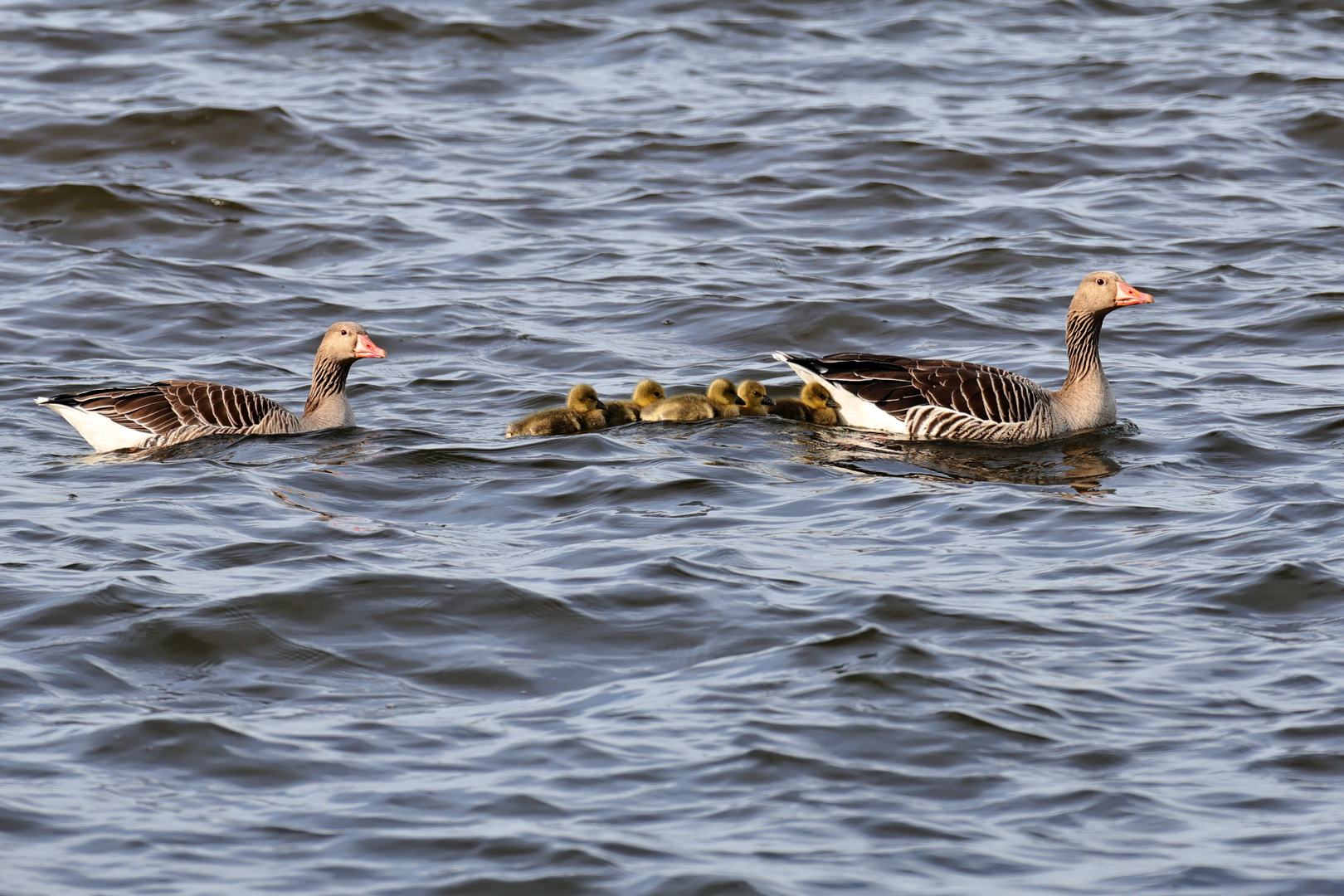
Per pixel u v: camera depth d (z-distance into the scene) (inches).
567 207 1141.1
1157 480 659.4
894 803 377.7
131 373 828.6
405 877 345.1
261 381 828.0
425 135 1288.1
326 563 531.5
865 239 1088.2
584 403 738.2
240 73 1427.2
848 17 1652.3
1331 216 1122.0
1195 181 1195.3
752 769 391.2
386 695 438.3
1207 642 470.3
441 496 627.2
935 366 756.6
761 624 482.9
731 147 1261.1
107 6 1625.2
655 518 597.3
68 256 1027.9
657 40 1536.7
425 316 933.2
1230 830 366.3
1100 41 1578.5
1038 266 1029.8
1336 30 1605.6
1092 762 397.7
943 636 473.4
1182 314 939.3
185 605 487.2
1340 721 416.8
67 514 589.6
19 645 458.0
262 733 411.2
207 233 1082.1
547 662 460.8
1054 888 342.6
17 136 1240.2
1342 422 731.4
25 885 337.1
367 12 1562.5
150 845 355.6
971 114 1348.4
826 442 725.9
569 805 374.9
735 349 893.2
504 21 1573.6
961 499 626.2
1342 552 542.3
